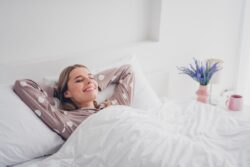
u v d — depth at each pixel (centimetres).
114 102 169
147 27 241
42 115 140
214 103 240
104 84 172
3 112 132
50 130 141
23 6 167
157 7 233
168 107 181
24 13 169
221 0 270
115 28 218
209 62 239
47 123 141
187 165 116
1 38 163
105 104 166
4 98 138
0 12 160
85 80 161
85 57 192
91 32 204
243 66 285
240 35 289
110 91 175
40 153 136
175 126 156
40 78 174
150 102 184
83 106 160
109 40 217
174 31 246
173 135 136
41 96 145
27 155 132
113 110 145
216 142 142
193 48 265
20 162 132
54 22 183
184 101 195
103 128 135
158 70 244
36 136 134
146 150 121
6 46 166
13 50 169
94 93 162
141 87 187
